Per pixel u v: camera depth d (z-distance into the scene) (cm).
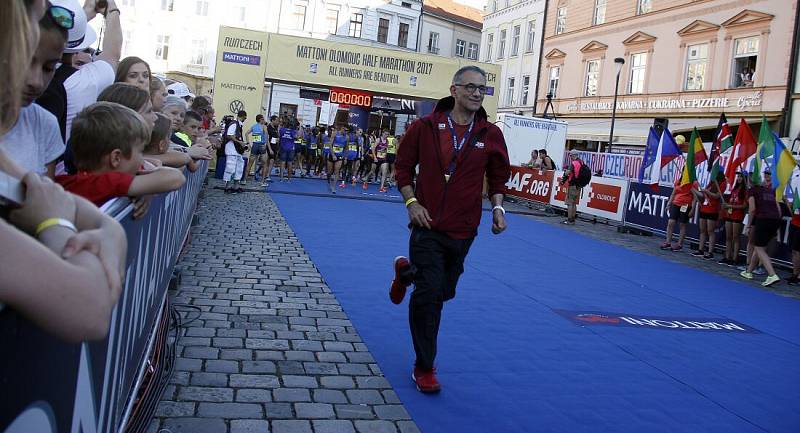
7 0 114
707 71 2741
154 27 4312
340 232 1028
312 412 348
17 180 114
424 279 394
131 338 234
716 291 870
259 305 548
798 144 2036
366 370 420
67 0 274
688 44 2831
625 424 375
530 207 1952
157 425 313
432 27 4975
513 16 4206
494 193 423
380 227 1135
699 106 2755
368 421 345
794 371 523
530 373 448
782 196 1046
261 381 383
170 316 451
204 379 376
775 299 859
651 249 1261
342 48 2062
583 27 3462
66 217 115
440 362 454
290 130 1973
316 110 4319
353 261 788
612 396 419
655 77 2998
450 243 398
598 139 3306
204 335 453
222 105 1981
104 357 176
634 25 3117
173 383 364
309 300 581
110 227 125
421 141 412
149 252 276
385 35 4728
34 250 97
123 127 231
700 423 388
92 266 109
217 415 332
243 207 1234
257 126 1677
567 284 798
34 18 132
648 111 3009
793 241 1019
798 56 2383
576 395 415
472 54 5303
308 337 475
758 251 991
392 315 557
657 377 468
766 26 2484
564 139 2309
